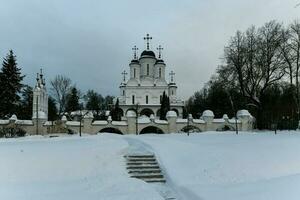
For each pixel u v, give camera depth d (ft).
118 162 50.01
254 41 165.48
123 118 194.70
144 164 49.78
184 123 167.02
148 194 35.45
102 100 335.26
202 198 32.55
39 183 40.55
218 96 233.96
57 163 48.19
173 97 308.19
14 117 151.53
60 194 36.19
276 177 39.14
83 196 35.32
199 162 47.39
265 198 29.96
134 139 74.33
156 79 304.50
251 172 42.34
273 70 161.38
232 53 167.02
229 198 31.27
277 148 54.70
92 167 47.70
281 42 160.66
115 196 34.81
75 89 261.85
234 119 168.55
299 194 30.12
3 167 45.09
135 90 299.99
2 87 207.51
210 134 106.22
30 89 252.01
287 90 178.60
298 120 159.12
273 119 167.43
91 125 159.94
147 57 310.24
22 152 53.47
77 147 59.31
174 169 46.26
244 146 57.57
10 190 37.19
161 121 166.81
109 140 72.28
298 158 47.44
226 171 43.06
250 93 165.99
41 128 154.92
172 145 59.62
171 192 39.11
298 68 159.22
